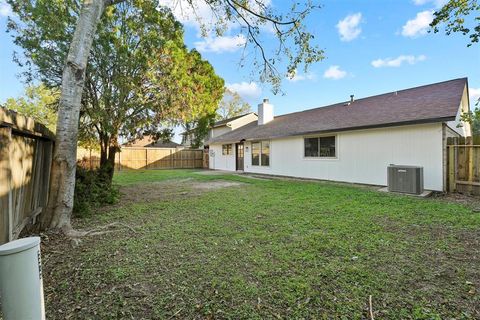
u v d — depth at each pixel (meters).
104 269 2.83
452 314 2.03
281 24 6.00
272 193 7.79
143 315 2.05
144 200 7.00
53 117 21.69
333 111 13.27
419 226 4.30
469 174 7.18
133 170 19.11
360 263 2.93
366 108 11.40
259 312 2.08
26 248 1.38
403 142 8.49
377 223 4.49
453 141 7.48
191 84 8.03
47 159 5.38
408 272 2.71
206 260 3.05
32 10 5.68
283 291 2.37
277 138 13.73
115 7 6.77
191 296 2.31
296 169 12.71
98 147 9.77
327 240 3.67
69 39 6.05
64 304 2.20
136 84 7.25
